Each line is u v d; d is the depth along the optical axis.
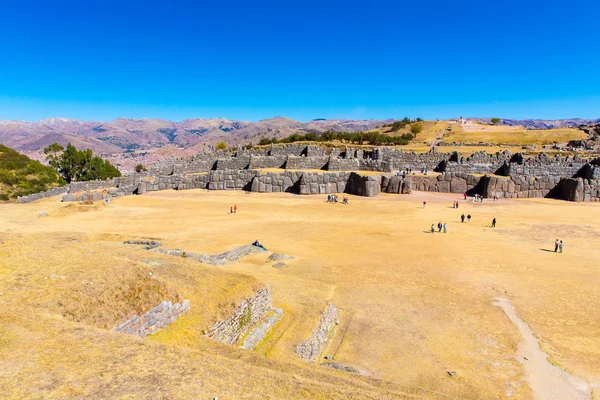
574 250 34.84
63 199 60.69
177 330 12.87
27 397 7.40
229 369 9.86
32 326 9.94
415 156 83.88
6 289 11.35
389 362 16.22
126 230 39.28
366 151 83.62
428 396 10.78
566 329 19.39
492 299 23.28
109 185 75.19
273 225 44.25
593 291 24.62
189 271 17.33
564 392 14.24
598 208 59.56
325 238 38.59
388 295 23.75
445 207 58.47
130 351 9.73
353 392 9.67
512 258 32.09
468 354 16.95
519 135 146.12
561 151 101.94
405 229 43.09
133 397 7.86
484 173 75.62
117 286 12.74
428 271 28.53
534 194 70.50
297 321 17.44
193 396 8.19
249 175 75.44
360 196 67.88
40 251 14.65
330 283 25.69
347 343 17.88
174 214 50.09
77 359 8.93
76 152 94.19
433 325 19.80
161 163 89.06
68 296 11.64
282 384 9.45
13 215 46.06
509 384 14.66
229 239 36.69
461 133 158.88
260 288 17.28
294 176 72.88
